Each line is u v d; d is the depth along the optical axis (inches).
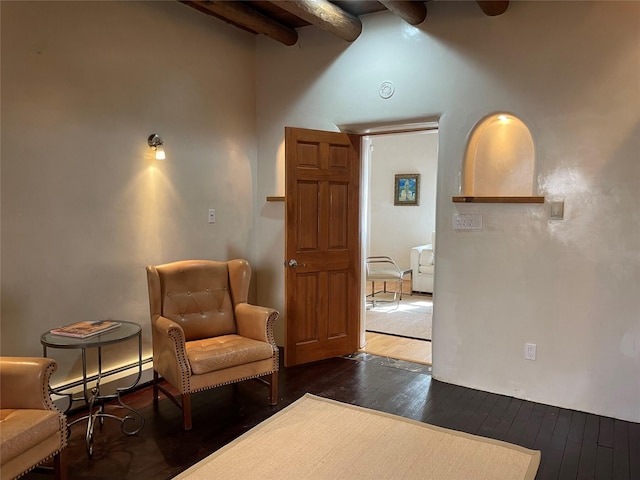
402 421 115.4
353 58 154.3
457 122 136.0
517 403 127.5
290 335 152.9
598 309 119.4
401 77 145.1
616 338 117.9
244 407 123.2
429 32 139.3
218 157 160.4
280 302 175.0
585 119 118.6
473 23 132.0
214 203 159.8
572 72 119.5
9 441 72.8
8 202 106.7
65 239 118.1
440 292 141.4
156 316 122.6
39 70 111.0
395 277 249.8
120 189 130.3
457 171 136.7
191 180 151.3
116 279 130.5
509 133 135.6
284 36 160.6
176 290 128.4
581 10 117.7
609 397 119.4
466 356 138.1
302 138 150.6
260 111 174.4
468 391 135.3
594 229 119.0
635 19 112.0
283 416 117.6
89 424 103.1
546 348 126.5
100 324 109.8
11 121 106.4
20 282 109.7
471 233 135.1
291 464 95.9
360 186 165.9
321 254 157.4
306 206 153.4
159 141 137.6
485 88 131.3
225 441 105.4
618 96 114.7
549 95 122.6
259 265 178.5
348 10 148.0
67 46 116.3
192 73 149.7
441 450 101.9
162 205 142.3
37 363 84.7
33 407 83.7
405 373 148.8
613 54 114.7
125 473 92.9
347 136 159.6
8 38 105.0
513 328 130.6
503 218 130.2
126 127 131.1
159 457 98.7
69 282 119.4
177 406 122.0
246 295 137.6
